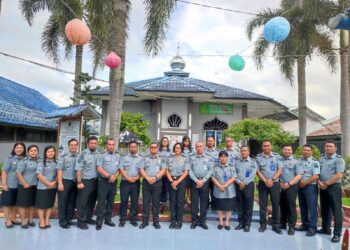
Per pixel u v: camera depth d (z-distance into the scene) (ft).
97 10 32.48
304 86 54.70
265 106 72.79
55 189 22.15
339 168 20.89
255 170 22.77
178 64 78.74
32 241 19.01
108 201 22.88
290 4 47.21
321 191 22.39
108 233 20.98
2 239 19.22
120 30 32.45
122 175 22.82
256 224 24.27
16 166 21.81
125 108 69.10
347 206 28.27
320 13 45.98
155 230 21.99
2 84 61.16
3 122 44.55
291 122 92.17
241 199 22.89
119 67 32.07
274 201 22.33
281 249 18.90
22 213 21.65
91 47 53.16
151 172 22.81
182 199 22.91
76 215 23.70
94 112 35.35
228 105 69.51
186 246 18.92
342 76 46.44
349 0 38.81
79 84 53.21
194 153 23.72
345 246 12.53
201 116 69.41
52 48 60.54
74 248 18.02
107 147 22.98
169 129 64.34
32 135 56.49
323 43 50.83
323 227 22.33
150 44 32.65
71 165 22.29
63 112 34.17
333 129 66.18
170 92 60.18
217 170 23.13
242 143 53.31
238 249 18.69
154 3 32.19
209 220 25.12
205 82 75.97
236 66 26.16
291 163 22.52
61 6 45.85
